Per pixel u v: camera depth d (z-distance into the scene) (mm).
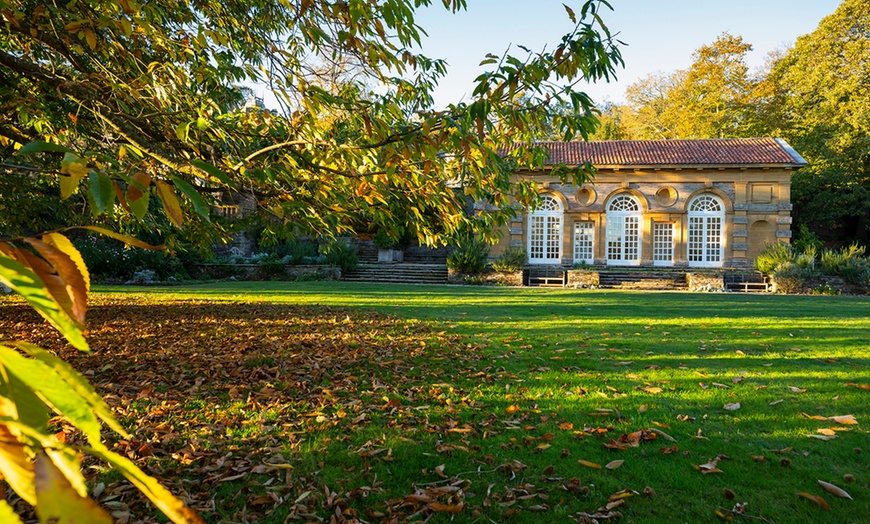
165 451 3684
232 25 4664
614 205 26156
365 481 3336
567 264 25859
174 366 6012
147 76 4051
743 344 7688
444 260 30328
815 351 7180
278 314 10812
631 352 7098
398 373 5820
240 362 6195
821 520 2918
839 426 4254
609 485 3295
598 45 2570
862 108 27188
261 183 3180
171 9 4309
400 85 3898
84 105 3670
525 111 3064
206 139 4109
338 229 3912
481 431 4160
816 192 30078
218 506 3002
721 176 24969
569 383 5484
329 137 3818
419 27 3021
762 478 3379
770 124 33219
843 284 21203
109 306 12016
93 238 21531
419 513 2959
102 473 3303
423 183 3875
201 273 24094
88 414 420
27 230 10305
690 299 15266
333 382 5414
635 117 42219
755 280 23172
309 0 3279
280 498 3088
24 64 3387
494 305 13227
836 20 28234
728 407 4668
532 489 3254
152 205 8820
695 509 3039
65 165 749
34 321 9484
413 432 4070
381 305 12914
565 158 26281
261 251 28219
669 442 3957
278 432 4070
